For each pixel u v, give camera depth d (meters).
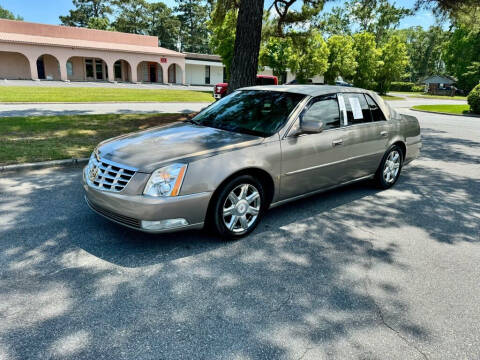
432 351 2.30
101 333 2.34
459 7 10.77
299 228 4.09
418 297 2.87
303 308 2.68
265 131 3.96
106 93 22.16
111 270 3.07
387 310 2.70
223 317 2.54
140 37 41.78
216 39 26.62
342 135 4.53
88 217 4.11
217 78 45.97
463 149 9.59
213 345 2.27
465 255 3.61
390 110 5.54
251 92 4.80
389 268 3.30
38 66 34.56
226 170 3.40
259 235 3.87
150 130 4.28
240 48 8.93
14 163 5.86
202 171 3.29
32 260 3.17
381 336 2.42
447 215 4.68
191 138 3.79
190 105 18.44
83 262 3.17
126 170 3.27
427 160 8.07
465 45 55.03
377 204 4.99
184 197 3.20
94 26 59.16
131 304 2.64
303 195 4.35
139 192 3.14
